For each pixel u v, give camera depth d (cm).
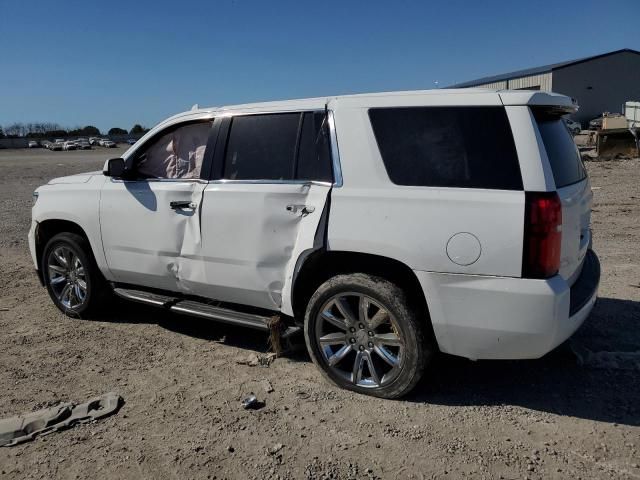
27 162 3847
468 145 337
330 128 381
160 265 465
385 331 368
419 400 368
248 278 414
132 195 473
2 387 403
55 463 311
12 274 723
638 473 289
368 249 353
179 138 475
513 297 318
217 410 364
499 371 406
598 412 349
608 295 559
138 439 333
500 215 319
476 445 317
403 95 367
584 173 410
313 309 382
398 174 353
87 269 519
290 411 359
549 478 287
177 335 498
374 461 305
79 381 411
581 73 5450
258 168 412
